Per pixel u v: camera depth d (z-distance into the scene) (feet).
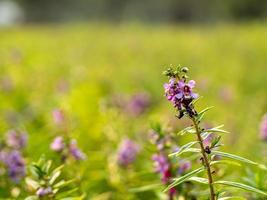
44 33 105.19
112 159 24.82
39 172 16.65
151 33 104.78
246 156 25.45
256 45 77.77
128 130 30.27
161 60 65.26
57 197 17.04
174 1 244.63
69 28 121.39
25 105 37.99
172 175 18.33
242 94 44.52
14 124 32.32
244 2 207.62
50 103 38.68
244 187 13.05
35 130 31.50
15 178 20.01
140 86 46.85
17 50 61.00
